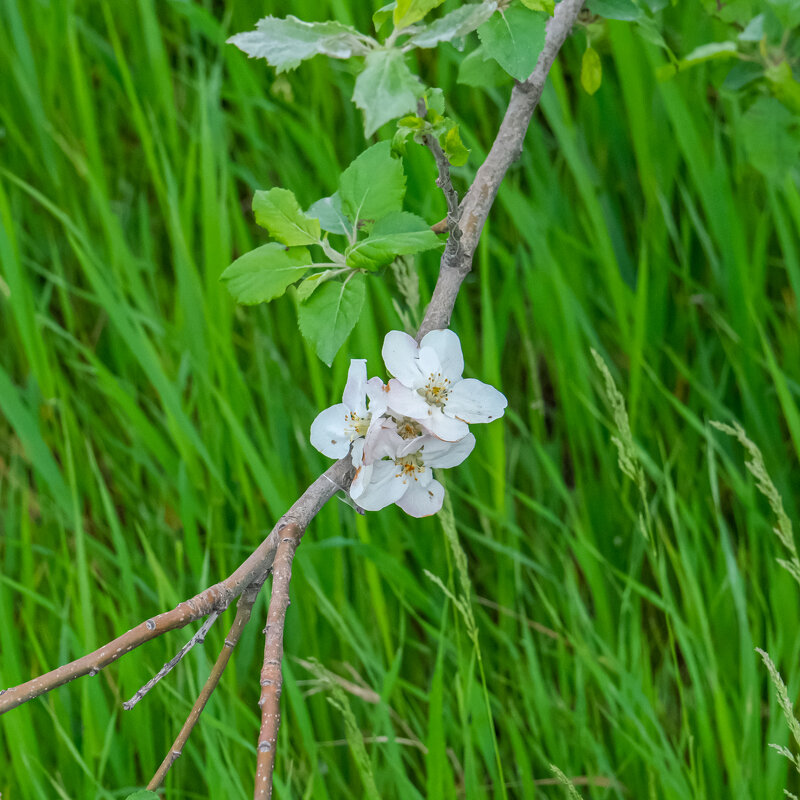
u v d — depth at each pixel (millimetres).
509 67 694
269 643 642
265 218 715
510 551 982
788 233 1014
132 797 667
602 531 1065
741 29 881
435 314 702
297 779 959
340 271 711
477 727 948
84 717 946
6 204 1060
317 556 1031
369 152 728
